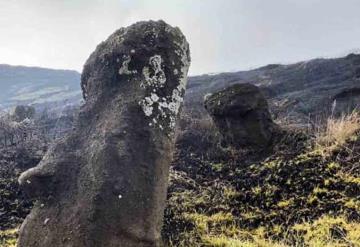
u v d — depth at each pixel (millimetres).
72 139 4688
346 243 5062
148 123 4527
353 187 6238
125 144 4387
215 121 8688
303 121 10016
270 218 5977
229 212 6227
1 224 6211
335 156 7094
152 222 4297
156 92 4645
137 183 4305
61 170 4492
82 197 4270
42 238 4324
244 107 8164
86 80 5109
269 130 8172
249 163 7777
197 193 6902
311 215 5855
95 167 4328
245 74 19859
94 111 4770
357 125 7668
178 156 8430
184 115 10070
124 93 4668
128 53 4746
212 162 8141
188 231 5566
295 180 6719
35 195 4523
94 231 4102
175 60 4805
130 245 4168
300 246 5145
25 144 9258
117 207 4176
